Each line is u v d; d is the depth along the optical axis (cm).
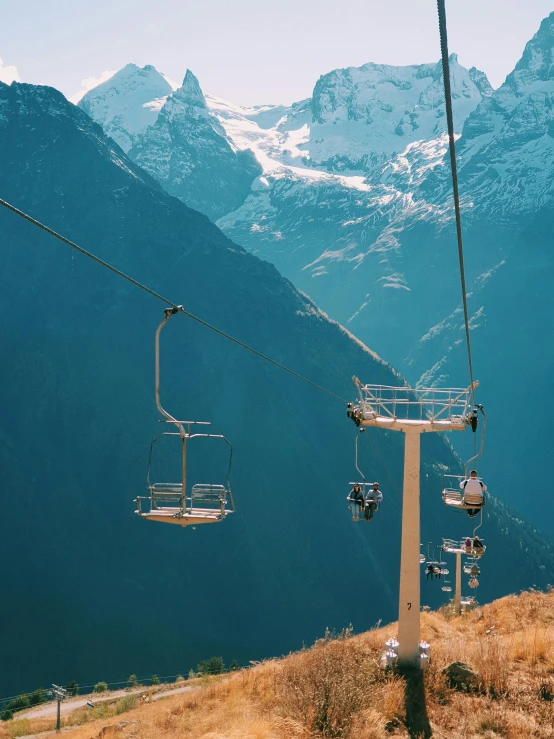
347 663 1891
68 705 8750
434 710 1734
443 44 1012
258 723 1612
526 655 2011
